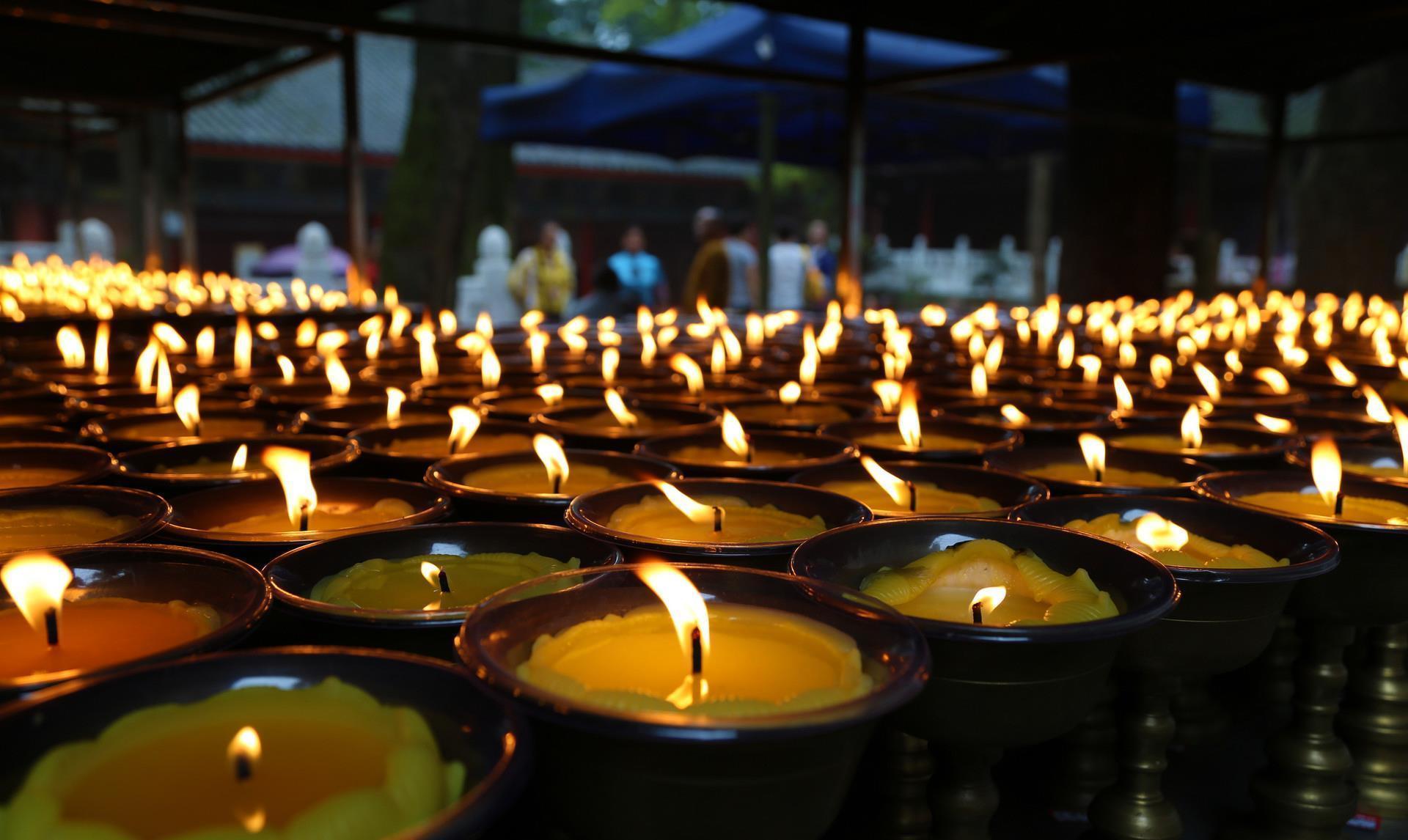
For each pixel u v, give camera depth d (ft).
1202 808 5.31
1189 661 3.65
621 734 2.23
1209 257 40.93
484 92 36.14
